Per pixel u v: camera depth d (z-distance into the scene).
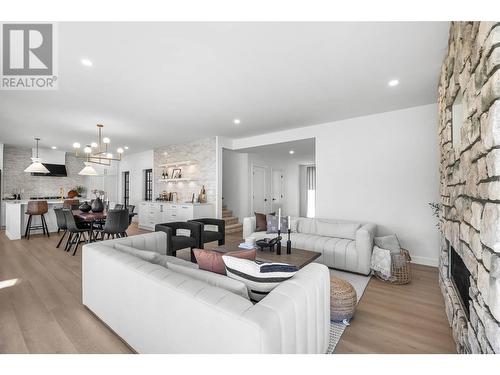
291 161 9.27
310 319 1.36
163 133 5.62
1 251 4.31
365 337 1.89
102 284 1.96
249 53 2.29
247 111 4.01
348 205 4.43
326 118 4.39
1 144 6.61
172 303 1.33
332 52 2.28
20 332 1.89
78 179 8.88
